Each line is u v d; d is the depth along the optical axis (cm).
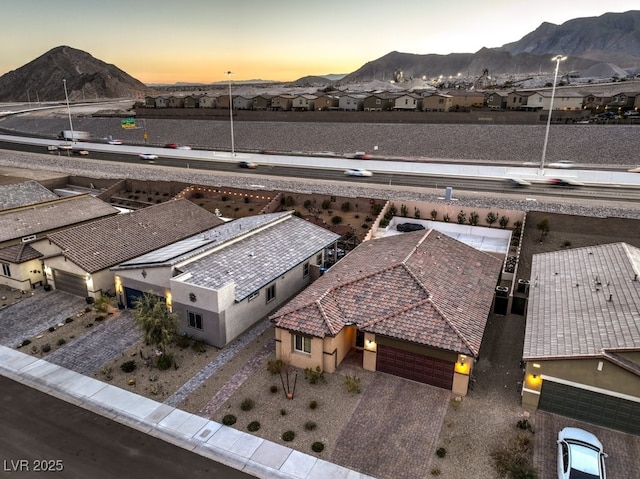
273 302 3117
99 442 1959
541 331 2272
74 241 3388
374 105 9906
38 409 2162
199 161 7469
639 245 3678
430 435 1994
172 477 1778
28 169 7562
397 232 4338
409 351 2314
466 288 2711
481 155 6806
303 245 3531
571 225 4006
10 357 2580
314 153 7769
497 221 4225
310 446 1930
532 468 1783
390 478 1775
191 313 2703
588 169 5691
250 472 1805
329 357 2383
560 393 2072
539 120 7669
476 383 2356
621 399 1956
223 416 2114
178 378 2395
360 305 2522
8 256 3419
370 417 2103
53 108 17200
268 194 5206
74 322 2966
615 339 2009
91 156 8331
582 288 2567
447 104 9062
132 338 2775
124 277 3039
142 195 5859
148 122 11094
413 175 5947
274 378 2392
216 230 3831
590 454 1748
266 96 11094
